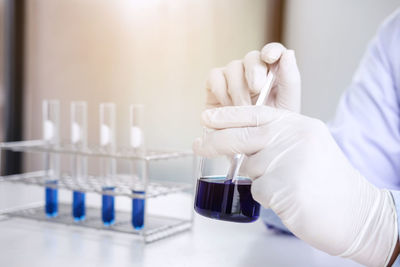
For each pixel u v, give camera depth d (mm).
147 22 3232
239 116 898
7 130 3611
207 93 1229
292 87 1005
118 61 3346
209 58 3031
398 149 1816
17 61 3615
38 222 1539
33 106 3609
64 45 3508
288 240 1356
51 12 3535
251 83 949
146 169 1324
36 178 1672
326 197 862
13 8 3586
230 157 874
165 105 3203
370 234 907
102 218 1430
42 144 1834
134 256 1161
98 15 3391
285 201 856
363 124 1902
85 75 3457
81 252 1191
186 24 3100
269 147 884
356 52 2502
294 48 2732
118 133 3363
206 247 1262
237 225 1537
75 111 1568
